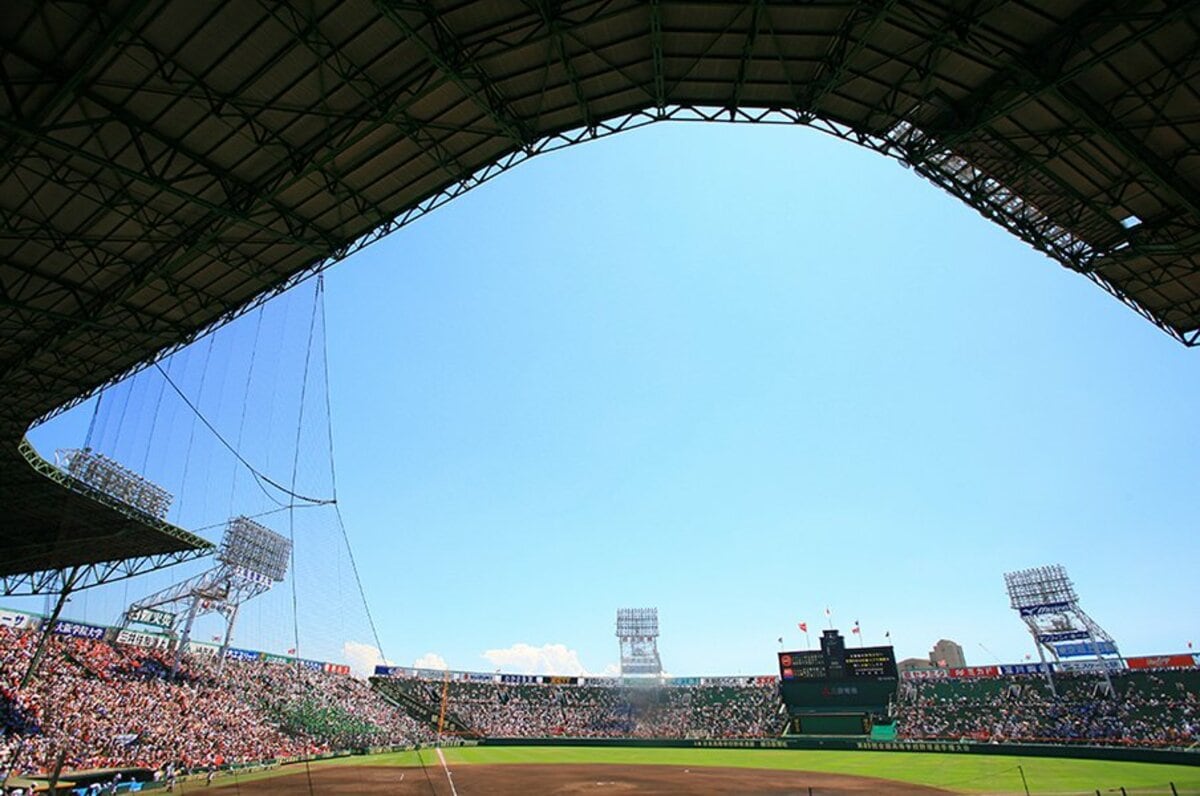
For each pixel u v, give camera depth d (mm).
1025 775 34375
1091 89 15391
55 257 19500
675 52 16469
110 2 12758
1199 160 16812
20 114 13445
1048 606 63594
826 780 36156
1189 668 55438
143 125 15508
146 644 46500
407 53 15164
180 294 22031
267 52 14578
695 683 84250
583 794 32688
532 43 14891
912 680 68625
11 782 24516
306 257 21344
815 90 17234
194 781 32250
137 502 33125
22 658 36688
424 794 31234
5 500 33125
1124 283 21719
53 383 26188
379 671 79125
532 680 86938
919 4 14102
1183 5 12250
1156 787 28359
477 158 18875
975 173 18953
